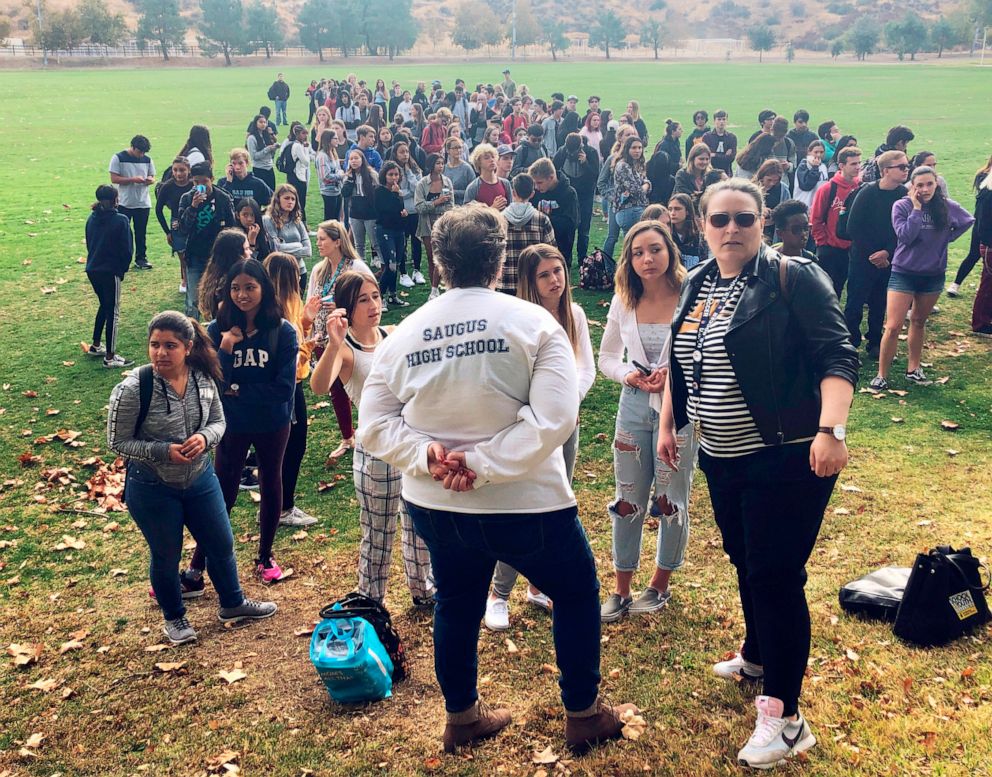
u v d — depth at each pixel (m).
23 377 9.59
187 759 3.92
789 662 3.56
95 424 8.40
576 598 3.56
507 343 3.21
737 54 173.88
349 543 6.24
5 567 5.96
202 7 117.50
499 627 4.91
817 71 83.12
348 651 4.17
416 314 3.42
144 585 5.71
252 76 79.25
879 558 5.55
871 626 4.71
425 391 3.30
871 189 9.35
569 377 3.24
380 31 133.25
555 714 4.06
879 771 3.49
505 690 4.32
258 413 5.41
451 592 3.61
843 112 37.44
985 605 4.61
